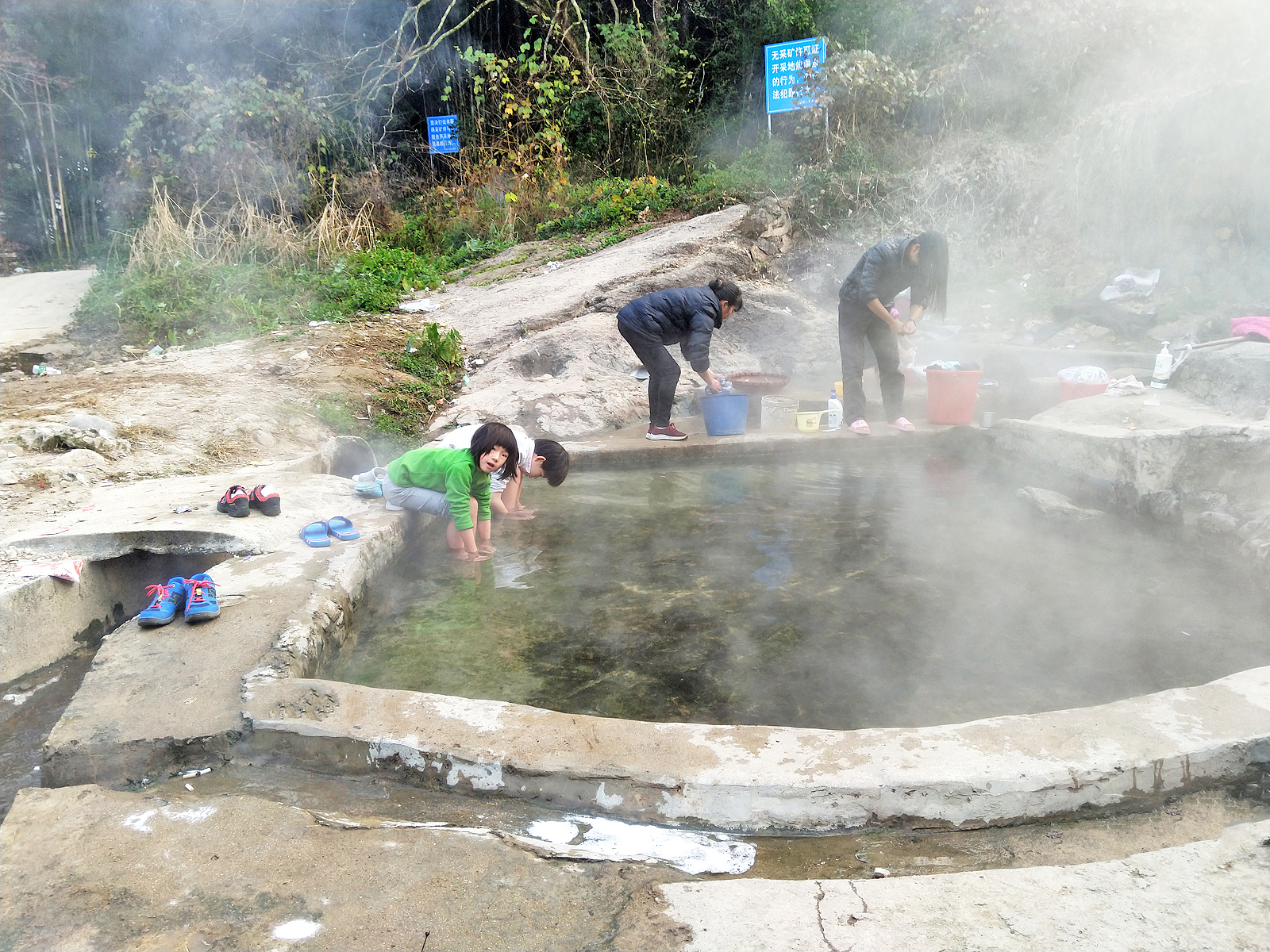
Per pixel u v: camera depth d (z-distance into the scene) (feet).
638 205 43.62
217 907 6.75
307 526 14.35
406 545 15.48
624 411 24.93
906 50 42.91
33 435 18.01
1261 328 21.52
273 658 10.30
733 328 30.96
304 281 34.58
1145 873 7.04
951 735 8.60
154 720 9.11
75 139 52.24
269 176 44.39
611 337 28.50
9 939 6.41
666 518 17.24
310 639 10.94
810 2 46.70
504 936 6.51
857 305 21.77
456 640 12.14
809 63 39.24
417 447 22.38
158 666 10.12
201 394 22.50
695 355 21.45
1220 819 7.95
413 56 51.65
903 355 27.61
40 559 13.06
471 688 10.81
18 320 33.22
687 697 10.54
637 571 14.57
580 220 43.91
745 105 50.11
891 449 21.97
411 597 13.64
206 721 9.09
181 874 7.11
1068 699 10.44
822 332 30.89
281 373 25.17
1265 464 16.48
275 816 7.90
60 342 30.60
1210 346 21.35
